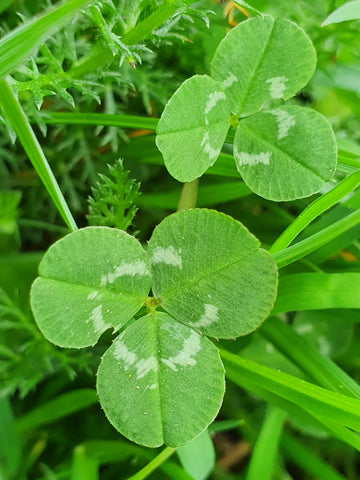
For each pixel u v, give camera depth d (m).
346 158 0.13
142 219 0.16
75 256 0.10
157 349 0.11
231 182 0.15
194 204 0.14
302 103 0.16
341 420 0.12
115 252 0.10
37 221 0.15
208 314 0.11
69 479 0.14
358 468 0.16
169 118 0.11
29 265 0.14
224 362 0.13
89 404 0.14
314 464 0.15
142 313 0.12
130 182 0.13
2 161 0.15
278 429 0.14
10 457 0.13
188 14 0.12
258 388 0.13
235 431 0.16
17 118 0.11
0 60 0.11
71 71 0.13
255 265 0.10
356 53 0.15
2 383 0.14
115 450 0.14
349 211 0.13
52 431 0.15
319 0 0.15
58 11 0.10
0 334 0.14
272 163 0.12
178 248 0.10
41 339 0.14
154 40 0.12
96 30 0.13
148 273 0.11
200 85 0.11
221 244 0.10
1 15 0.15
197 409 0.11
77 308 0.10
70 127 0.15
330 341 0.15
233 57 0.11
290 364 0.15
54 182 0.11
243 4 0.11
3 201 0.14
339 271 0.15
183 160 0.11
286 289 0.13
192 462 0.13
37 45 0.11
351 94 0.15
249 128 0.12
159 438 0.11
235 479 0.15
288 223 0.15
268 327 0.14
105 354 0.11
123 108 0.15
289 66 0.11
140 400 0.11
